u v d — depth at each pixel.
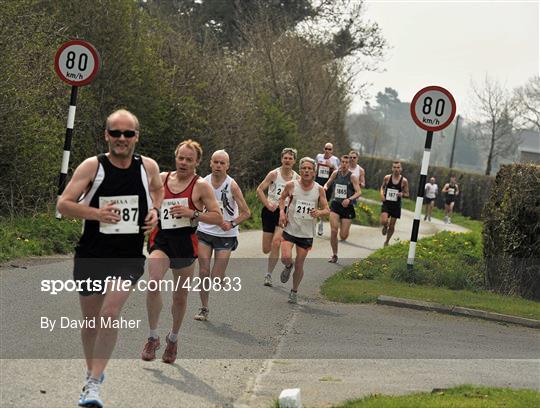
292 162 12.91
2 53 14.29
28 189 15.05
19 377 6.72
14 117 14.52
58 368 7.09
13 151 14.71
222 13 44.00
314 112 37.03
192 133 22.47
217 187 10.20
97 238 6.21
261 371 7.82
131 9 19.20
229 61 28.08
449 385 7.59
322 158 20.84
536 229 13.38
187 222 7.70
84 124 18.52
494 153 70.44
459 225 41.38
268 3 44.53
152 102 20.62
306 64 36.84
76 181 6.06
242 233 19.91
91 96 18.36
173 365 7.73
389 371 8.09
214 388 7.08
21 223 13.70
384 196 19.11
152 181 6.42
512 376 8.22
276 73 36.09
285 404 6.14
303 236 11.70
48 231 13.55
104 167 6.14
